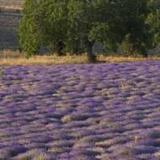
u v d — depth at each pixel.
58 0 85.19
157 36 87.50
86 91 46.25
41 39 87.06
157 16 87.50
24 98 44.38
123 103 41.00
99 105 40.44
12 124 34.75
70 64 68.06
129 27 87.88
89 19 83.31
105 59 81.69
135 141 28.89
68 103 41.50
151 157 25.94
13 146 28.56
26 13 88.75
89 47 83.69
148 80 50.03
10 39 118.25
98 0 83.38
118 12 85.00
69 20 83.69
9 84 51.25
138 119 35.38
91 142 29.23
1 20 145.25
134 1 87.44
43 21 86.50
